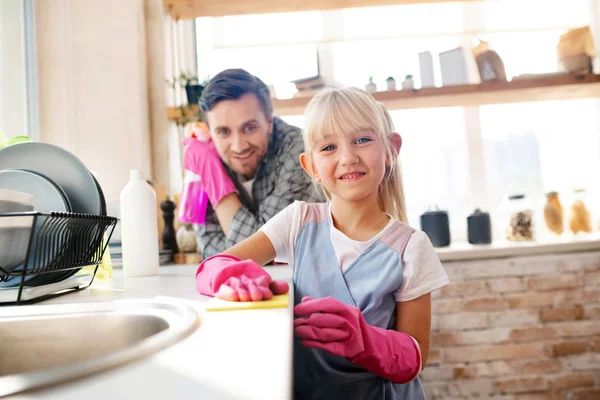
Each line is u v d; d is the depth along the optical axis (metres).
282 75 2.45
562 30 2.46
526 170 2.51
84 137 2.04
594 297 2.01
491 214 2.49
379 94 2.20
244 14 2.35
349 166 0.94
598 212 2.49
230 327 0.50
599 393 1.99
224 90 1.63
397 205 1.12
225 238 1.77
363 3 2.34
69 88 2.02
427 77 2.29
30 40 1.94
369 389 0.90
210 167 1.73
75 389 0.32
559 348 1.99
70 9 2.04
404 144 2.49
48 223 0.73
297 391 0.95
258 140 1.69
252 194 1.82
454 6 2.45
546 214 2.30
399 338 0.82
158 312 0.63
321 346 0.67
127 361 0.38
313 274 0.99
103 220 0.86
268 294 0.66
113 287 0.92
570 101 2.49
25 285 0.76
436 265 0.97
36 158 0.92
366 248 0.97
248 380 0.33
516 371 1.98
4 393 0.31
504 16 2.46
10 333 0.64
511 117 2.50
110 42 2.06
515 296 2.00
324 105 0.98
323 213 1.08
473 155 2.49
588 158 2.50
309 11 2.41
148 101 2.22
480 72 2.26
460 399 1.97
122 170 2.05
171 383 0.33
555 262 2.01
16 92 1.85
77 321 0.64
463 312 1.99
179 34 2.34
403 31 2.44
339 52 2.46
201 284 0.78
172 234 1.86
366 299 0.93
